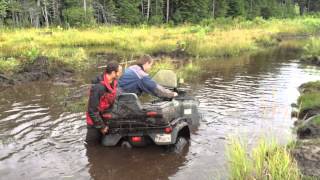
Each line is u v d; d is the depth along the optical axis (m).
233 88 12.11
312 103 9.20
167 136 6.68
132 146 7.02
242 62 18.73
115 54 20.69
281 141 7.09
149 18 56.91
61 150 6.89
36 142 7.23
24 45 19.31
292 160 5.81
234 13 69.31
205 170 6.06
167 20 56.72
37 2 48.88
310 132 7.33
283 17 76.56
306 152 5.98
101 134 7.24
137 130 6.82
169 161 6.44
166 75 8.52
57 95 11.16
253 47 24.95
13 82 13.13
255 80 13.64
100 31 32.91
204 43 22.03
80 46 24.62
